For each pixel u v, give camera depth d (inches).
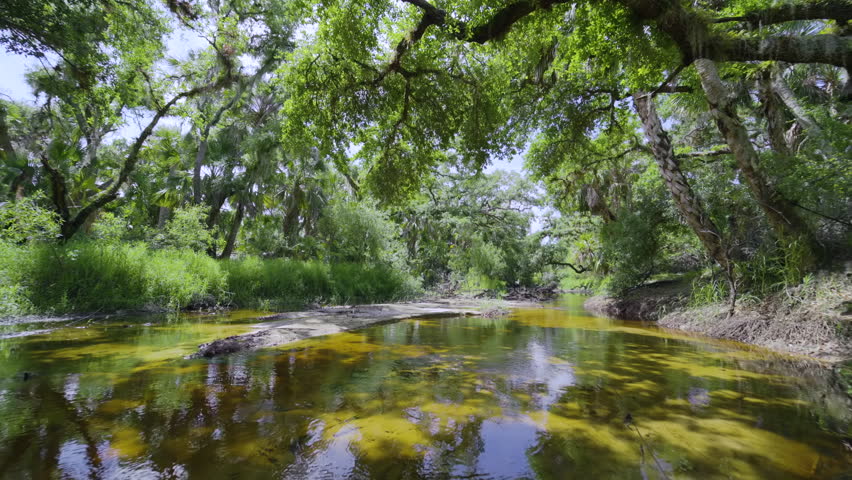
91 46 355.6
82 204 538.0
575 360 177.2
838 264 243.1
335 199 759.1
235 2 538.6
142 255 371.6
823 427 98.6
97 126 560.4
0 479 65.4
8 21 287.4
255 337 200.7
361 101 306.0
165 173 746.8
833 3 178.7
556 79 382.0
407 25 282.7
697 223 326.6
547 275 1234.0
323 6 249.0
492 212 1019.3
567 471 74.0
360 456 78.5
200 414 99.4
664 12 188.2
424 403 112.7
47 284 308.2
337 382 132.3
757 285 279.0
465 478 70.3
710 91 285.7
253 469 71.8
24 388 118.0
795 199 259.4
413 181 358.0
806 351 196.2
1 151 479.2
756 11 192.1
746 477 73.4
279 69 302.2
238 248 853.2
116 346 187.0
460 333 260.8
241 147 669.3
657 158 345.4
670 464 77.5
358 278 576.4
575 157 470.9
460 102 311.6
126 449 78.5
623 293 476.7
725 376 150.8
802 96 420.8
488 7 236.8
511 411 107.3
